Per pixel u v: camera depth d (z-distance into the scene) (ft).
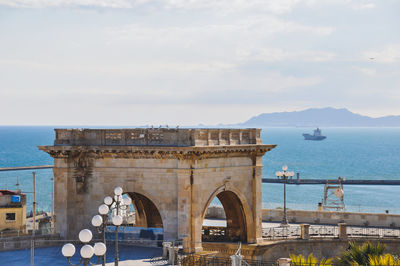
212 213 253.44
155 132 179.01
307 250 202.90
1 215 203.21
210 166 180.45
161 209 178.50
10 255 166.61
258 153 193.26
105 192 183.32
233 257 127.85
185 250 173.06
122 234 181.98
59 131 184.34
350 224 232.73
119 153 180.65
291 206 415.23
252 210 194.18
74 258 163.63
